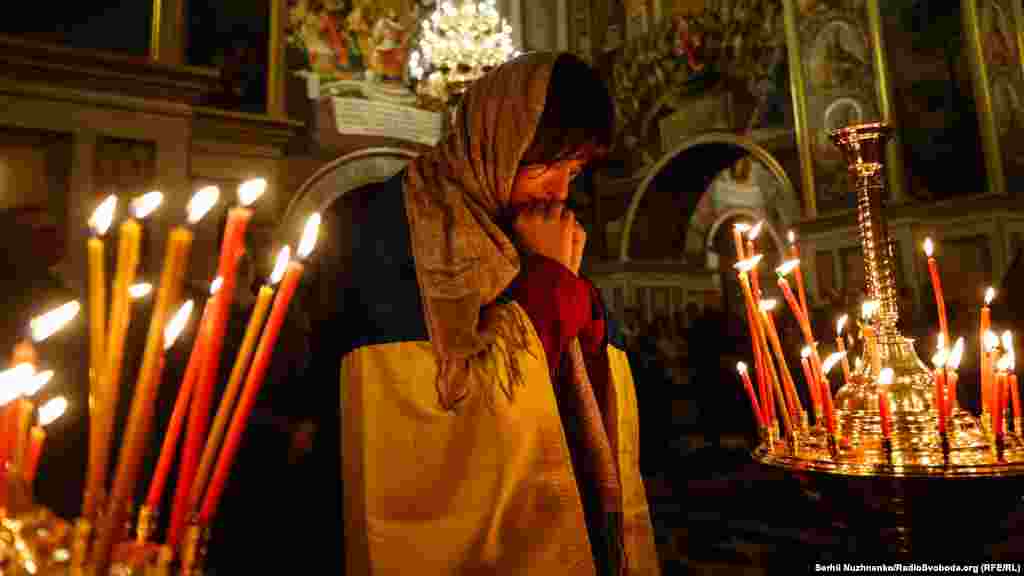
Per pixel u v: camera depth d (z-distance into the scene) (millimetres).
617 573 1025
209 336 576
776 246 16281
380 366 947
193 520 568
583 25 13180
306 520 1166
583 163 1126
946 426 1311
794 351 8977
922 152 8648
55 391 1316
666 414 8695
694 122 11594
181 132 6742
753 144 10547
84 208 6152
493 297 945
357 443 938
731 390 8633
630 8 12531
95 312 548
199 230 7023
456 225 974
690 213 13320
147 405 516
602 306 1161
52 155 6160
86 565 510
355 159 10156
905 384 1467
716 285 16328
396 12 10859
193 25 8086
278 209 9461
